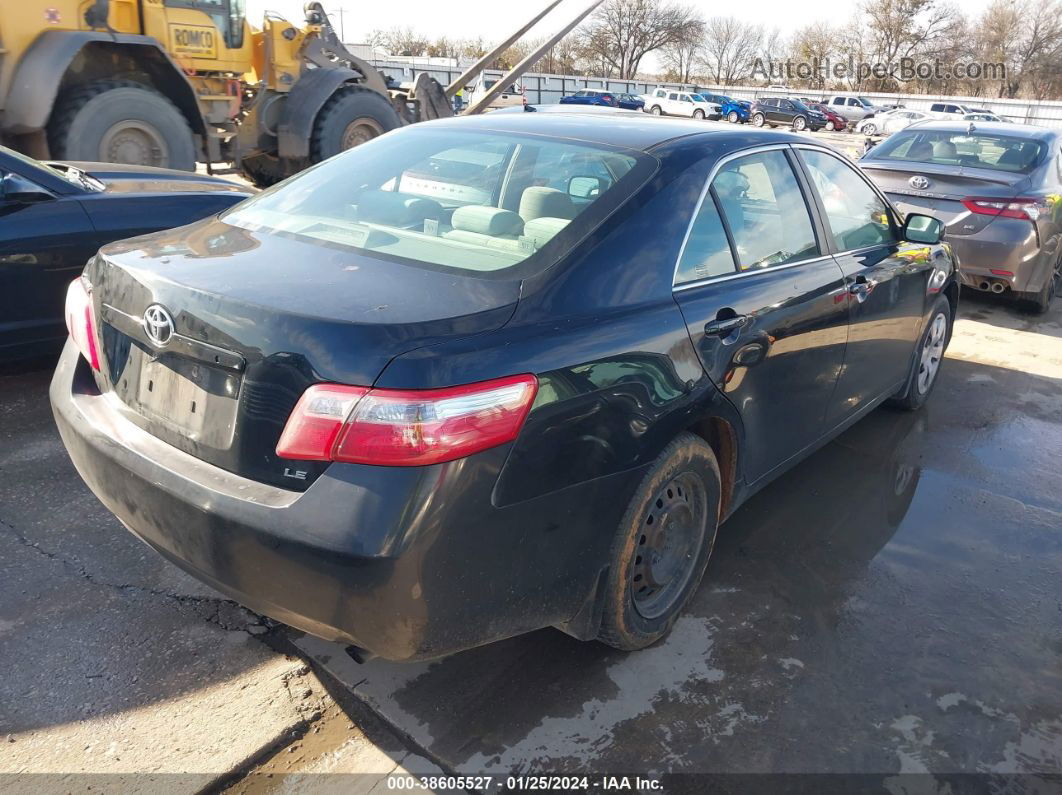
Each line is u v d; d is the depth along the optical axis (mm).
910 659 2830
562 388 2152
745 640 2873
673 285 2615
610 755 2350
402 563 1902
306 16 10422
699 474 2740
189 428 2189
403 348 1944
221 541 2045
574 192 2648
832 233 3600
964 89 71812
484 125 3189
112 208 4695
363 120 10648
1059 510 3951
